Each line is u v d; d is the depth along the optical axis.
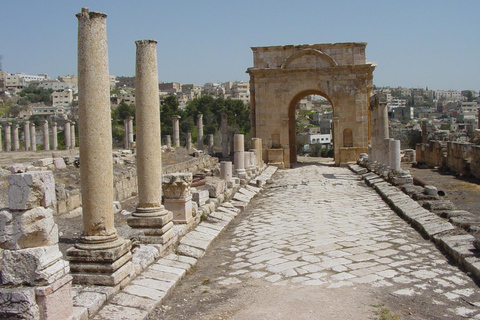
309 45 40.62
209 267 10.57
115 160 29.97
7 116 140.25
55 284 6.08
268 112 41.34
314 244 12.13
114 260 8.24
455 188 23.05
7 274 5.98
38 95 193.25
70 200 17.38
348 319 7.29
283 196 22.42
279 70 40.75
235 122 99.38
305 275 9.55
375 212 16.92
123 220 15.36
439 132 41.09
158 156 11.36
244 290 8.84
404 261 10.34
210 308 7.96
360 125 40.34
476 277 8.99
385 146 26.42
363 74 40.06
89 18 8.27
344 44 40.22
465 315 7.36
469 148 28.17
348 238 12.70
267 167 38.44
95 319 7.10
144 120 11.13
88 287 8.00
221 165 21.89
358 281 9.07
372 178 26.42
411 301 7.98
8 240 5.99
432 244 11.77
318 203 19.56
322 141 110.75
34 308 5.84
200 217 14.74
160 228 10.93
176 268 9.98
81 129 8.37
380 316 7.35
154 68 11.30
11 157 40.50
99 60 8.34
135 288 8.46
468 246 10.48
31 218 6.03
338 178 29.55
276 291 8.67
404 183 22.06
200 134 51.66
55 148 60.62
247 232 14.32
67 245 10.77
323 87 40.66
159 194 11.39
